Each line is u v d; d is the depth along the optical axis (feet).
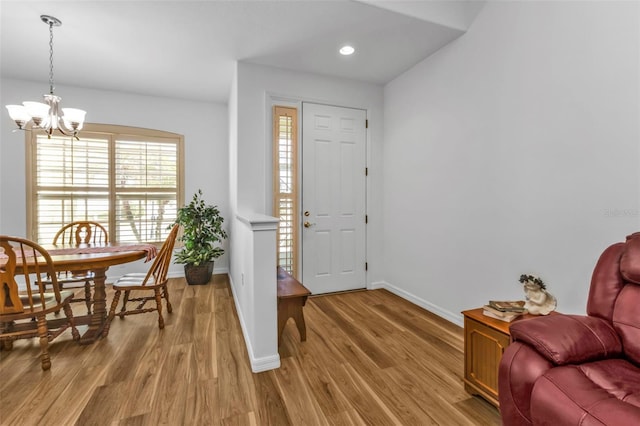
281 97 10.96
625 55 5.25
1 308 6.34
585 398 3.30
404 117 11.19
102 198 13.24
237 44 9.14
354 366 6.77
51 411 5.28
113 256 7.97
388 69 10.91
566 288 6.22
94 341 7.88
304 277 11.61
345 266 12.23
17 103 11.93
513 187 7.27
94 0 7.06
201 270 13.09
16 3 7.14
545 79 6.52
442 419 5.16
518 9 7.05
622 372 3.77
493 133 7.74
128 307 10.38
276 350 6.77
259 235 6.65
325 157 11.79
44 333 6.61
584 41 5.83
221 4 7.27
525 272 7.02
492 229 7.84
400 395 5.79
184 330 8.62
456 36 8.71
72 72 11.27
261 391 5.89
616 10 5.36
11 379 6.20
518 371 4.10
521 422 4.04
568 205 6.15
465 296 8.72
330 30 8.39
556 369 3.79
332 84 11.55
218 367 6.71
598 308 4.60
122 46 9.26
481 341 5.59
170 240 9.26
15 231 12.12
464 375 5.95
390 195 12.14
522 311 5.54
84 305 10.59
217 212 13.53
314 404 5.53
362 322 9.20
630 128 5.21
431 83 9.83
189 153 14.44
